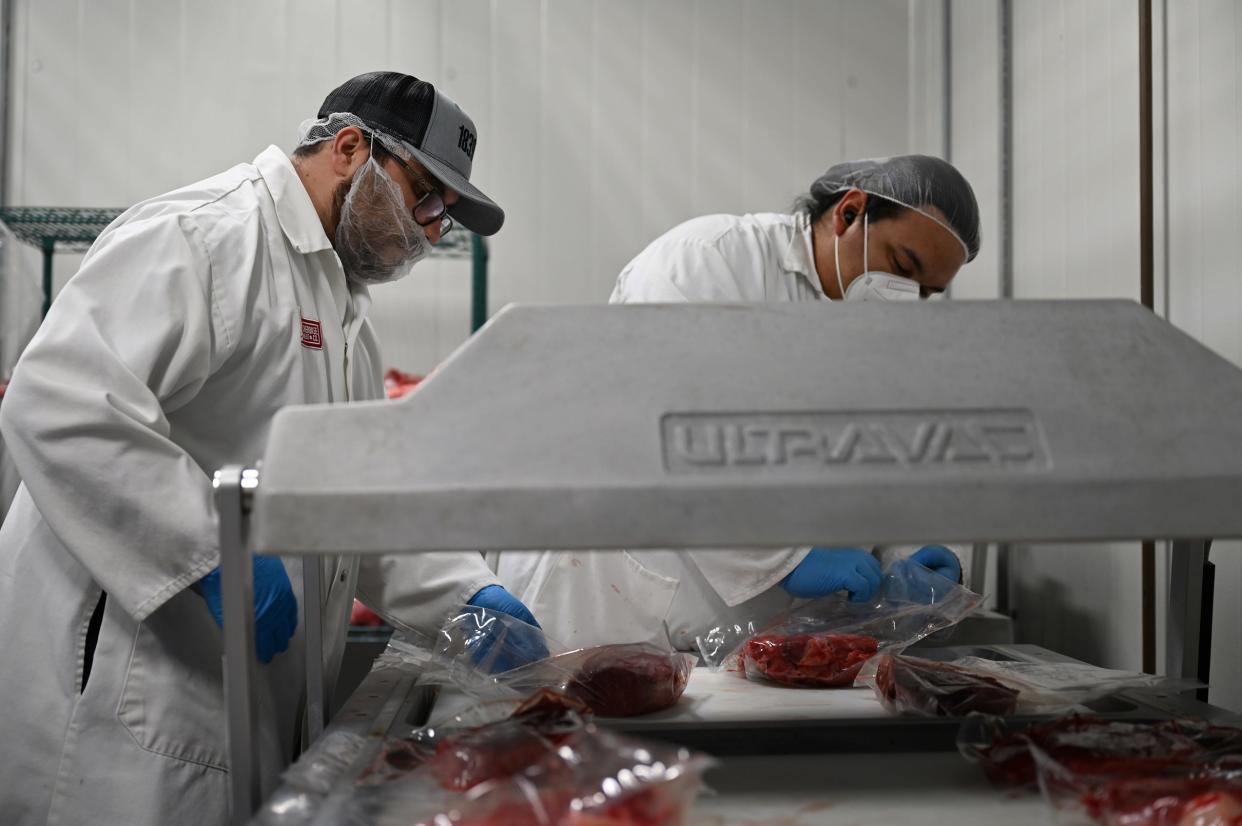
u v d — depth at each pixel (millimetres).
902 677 1006
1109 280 1936
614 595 1635
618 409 650
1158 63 1759
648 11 2994
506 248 2949
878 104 3031
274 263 1339
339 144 1413
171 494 1126
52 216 2605
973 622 1705
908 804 734
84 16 2854
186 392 1239
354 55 2916
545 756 672
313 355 1373
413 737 831
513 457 630
